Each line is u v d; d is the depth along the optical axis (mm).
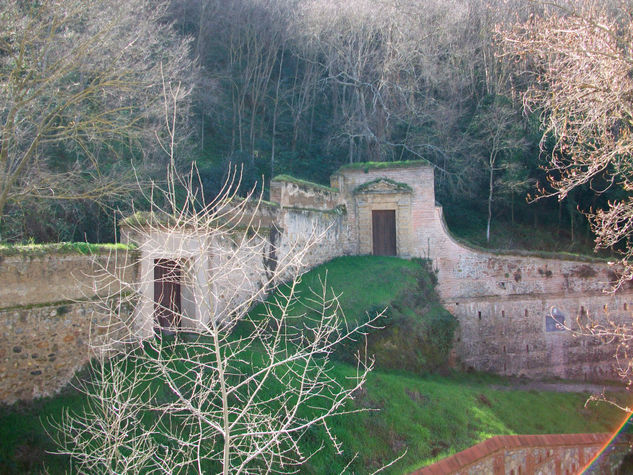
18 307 9148
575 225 29938
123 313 10914
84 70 14445
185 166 24812
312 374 11922
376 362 14750
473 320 20969
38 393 9219
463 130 31844
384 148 28969
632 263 11406
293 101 35969
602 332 11930
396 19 29609
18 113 13477
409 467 10727
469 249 21438
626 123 11148
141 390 9625
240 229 14523
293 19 33094
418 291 19062
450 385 15609
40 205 15719
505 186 28828
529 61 28000
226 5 33125
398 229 22219
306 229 19125
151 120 20594
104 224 19656
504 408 14789
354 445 10648
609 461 14875
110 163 19891
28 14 12734
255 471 9008
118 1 16469
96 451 6895
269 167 30984
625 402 17578
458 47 31203
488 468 12062
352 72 31906
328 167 33156
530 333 20688
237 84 35250
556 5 10633
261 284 15523
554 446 13680
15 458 7918
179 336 11836
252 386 10695
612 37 9594
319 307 15641
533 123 25953
